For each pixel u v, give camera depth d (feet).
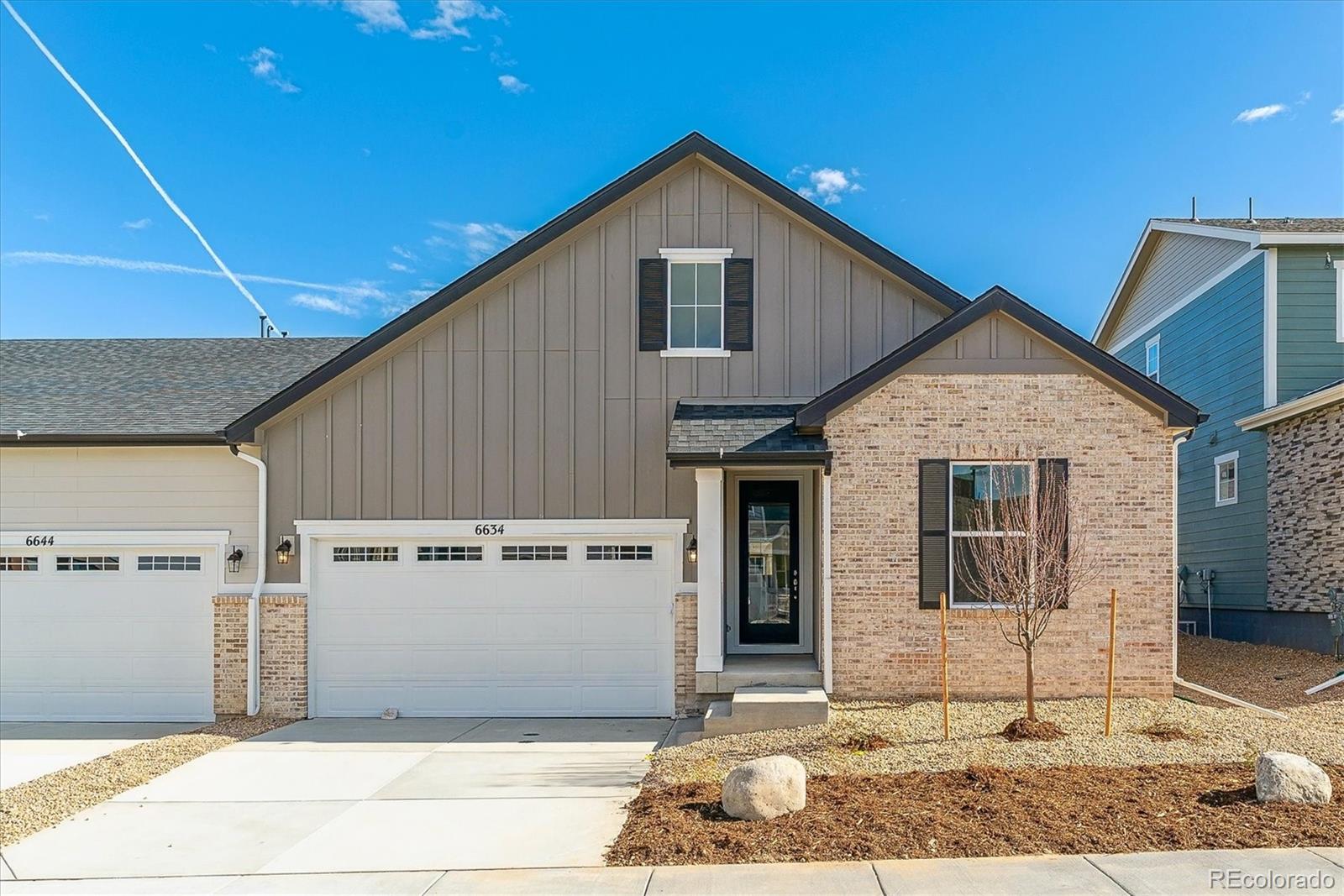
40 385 48.34
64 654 42.01
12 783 30.73
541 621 41.14
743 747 31.14
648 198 41.86
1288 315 52.75
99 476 42.19
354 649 41.34
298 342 56.39
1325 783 23.59
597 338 41.39
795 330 41.19
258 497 41.70
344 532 41.24
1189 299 64.44
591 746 34.78
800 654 42.65
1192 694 36.50
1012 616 35.60
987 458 36.01
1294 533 50.34
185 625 41.88
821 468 36.73
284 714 41.01
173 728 39.83
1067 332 35.78
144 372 50.52
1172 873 19.65
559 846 23.26
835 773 27.50
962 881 19.57
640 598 40.98
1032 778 26.18
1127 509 35.73
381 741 35.88
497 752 33.81
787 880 19.99
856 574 36.04
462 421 41.37
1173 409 35.63
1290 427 50.83
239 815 26.63
